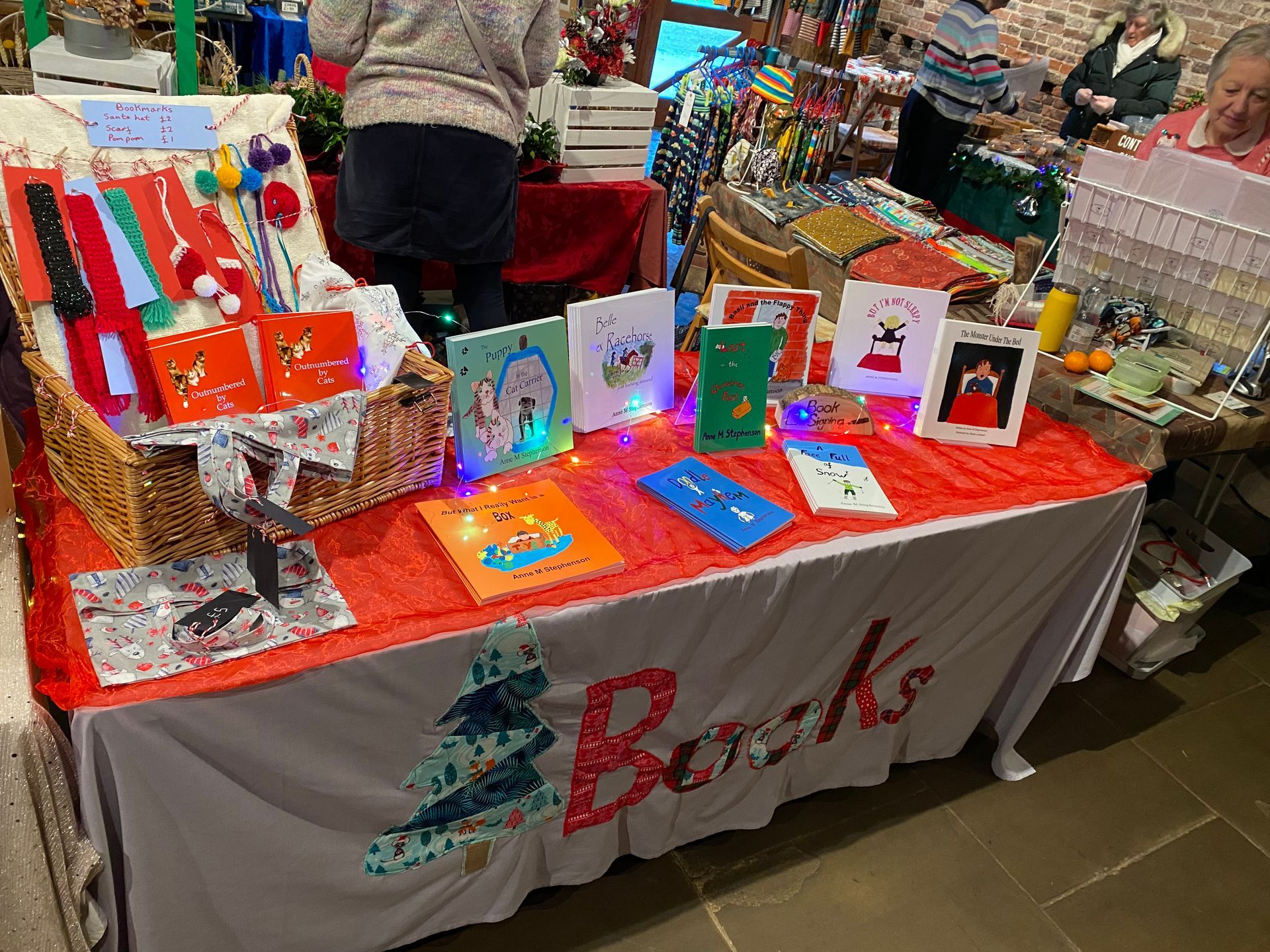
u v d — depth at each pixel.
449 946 1.64
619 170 3.14
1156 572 2.54
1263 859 2.14
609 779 1.61
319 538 1.37
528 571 1.35
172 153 1.57
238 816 1.22
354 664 1.18
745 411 1.77
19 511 1.42
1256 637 2.91
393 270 2.27
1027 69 4.95
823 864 1.93
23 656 1.12
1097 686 2.59
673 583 1.41
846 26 4.39
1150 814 2.21
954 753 2.20
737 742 1.74
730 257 2.47
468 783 1.43
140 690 1.06
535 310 3.28
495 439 1.56
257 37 3.83
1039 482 1.82
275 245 1.67
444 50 1.96
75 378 1.40
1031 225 3.93
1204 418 2.04
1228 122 2.36
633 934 1.72
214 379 1.37
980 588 1.82
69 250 1.40
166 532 1.21
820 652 1.70
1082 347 2.26
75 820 1.11
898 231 2.88
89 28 2.16
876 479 1.74
